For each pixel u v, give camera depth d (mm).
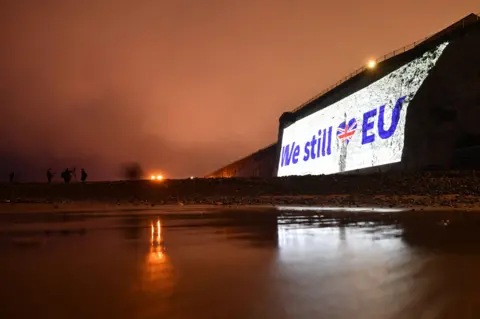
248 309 4906
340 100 61531
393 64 51312
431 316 4551
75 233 14219
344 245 10227
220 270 7324
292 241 11148
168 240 11844
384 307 4914
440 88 43156
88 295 5617
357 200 33844
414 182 37219
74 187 53438
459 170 37625
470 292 5539
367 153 50844
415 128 43781
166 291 5812
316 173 63875
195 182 51031
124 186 51875
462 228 13844
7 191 52906
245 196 44062
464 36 42906
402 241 10773
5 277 6875
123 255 9180
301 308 4926
